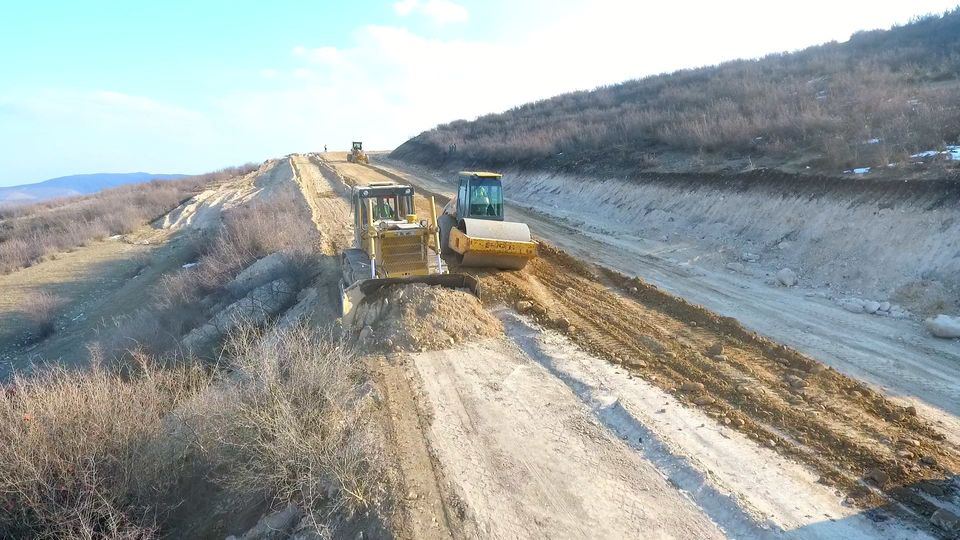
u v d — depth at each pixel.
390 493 6.20
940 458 6.41
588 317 11.45
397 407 8.05
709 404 7.75
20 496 6.40
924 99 18.92
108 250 32.22
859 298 12.10
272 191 37.41
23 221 46.22
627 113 33.06
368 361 9.62
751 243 16.02
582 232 20.44
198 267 21.45
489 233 13.76
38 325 20.78
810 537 5.23
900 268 12.10
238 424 7.18
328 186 38.59
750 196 17.38
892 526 5.35
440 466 6.67
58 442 6.83
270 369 7.73
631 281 13.51
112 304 22.42
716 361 9.14
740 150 20.80
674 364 9.09
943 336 9.91
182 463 7.51
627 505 5.91
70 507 6.53
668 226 19.36
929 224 12.23
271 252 18.91
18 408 7.07
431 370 9.22
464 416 7.79
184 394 9.12
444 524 5.75
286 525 6.27
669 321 11.12
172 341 14.33
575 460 6.70
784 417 7.33
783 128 20.23
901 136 16.12
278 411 7.12
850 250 13.42
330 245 19.23
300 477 6.56
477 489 6.26
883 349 9.66
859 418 7.30
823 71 29.23
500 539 5.53
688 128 24.20
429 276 11.48
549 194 27.81
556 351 9.75
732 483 6.06
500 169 34.62
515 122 45.09
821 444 6.74
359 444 6.83
